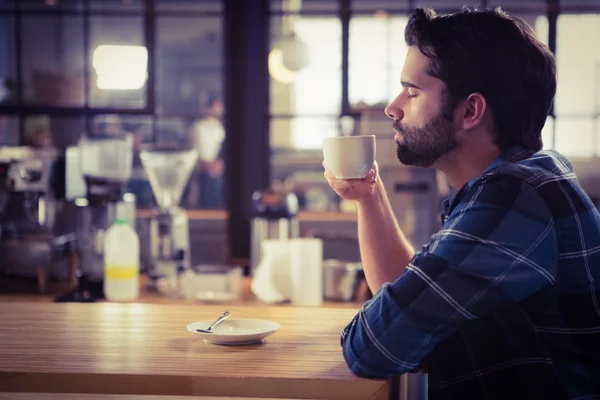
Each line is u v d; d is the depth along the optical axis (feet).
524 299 3.65
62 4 16.56
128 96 23.29
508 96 3.80
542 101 3.89
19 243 9.08
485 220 3.49
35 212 9.42
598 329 3.64
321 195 20.39
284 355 3.87
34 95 18.29
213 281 8.46
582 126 16.48
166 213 9.15
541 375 3.64
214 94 31.89
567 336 3.64
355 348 3.55
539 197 3.56
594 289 3.64
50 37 20.20
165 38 31.68
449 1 17.97
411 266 3.57
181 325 4.61
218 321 4.34
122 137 9.23
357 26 15.78
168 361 3.69
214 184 20.61
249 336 4.04
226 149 16.07
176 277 8.75
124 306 5.29
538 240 3.49
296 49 15.97
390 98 16.03
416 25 3.95
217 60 31.86
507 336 3.73
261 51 15.85
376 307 3.56
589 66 16.28
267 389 3.43
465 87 3.82
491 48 3.77
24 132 16.39
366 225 5.02
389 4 15.84
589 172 16.51
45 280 9.12
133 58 12.16
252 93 15.93
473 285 3.43
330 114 15.81
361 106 15.67
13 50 18.33
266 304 8.08
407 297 3.47
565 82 16.38
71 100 18.06
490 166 3.86
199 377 3.43
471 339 3.85
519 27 3.83
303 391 3.43
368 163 4.43
